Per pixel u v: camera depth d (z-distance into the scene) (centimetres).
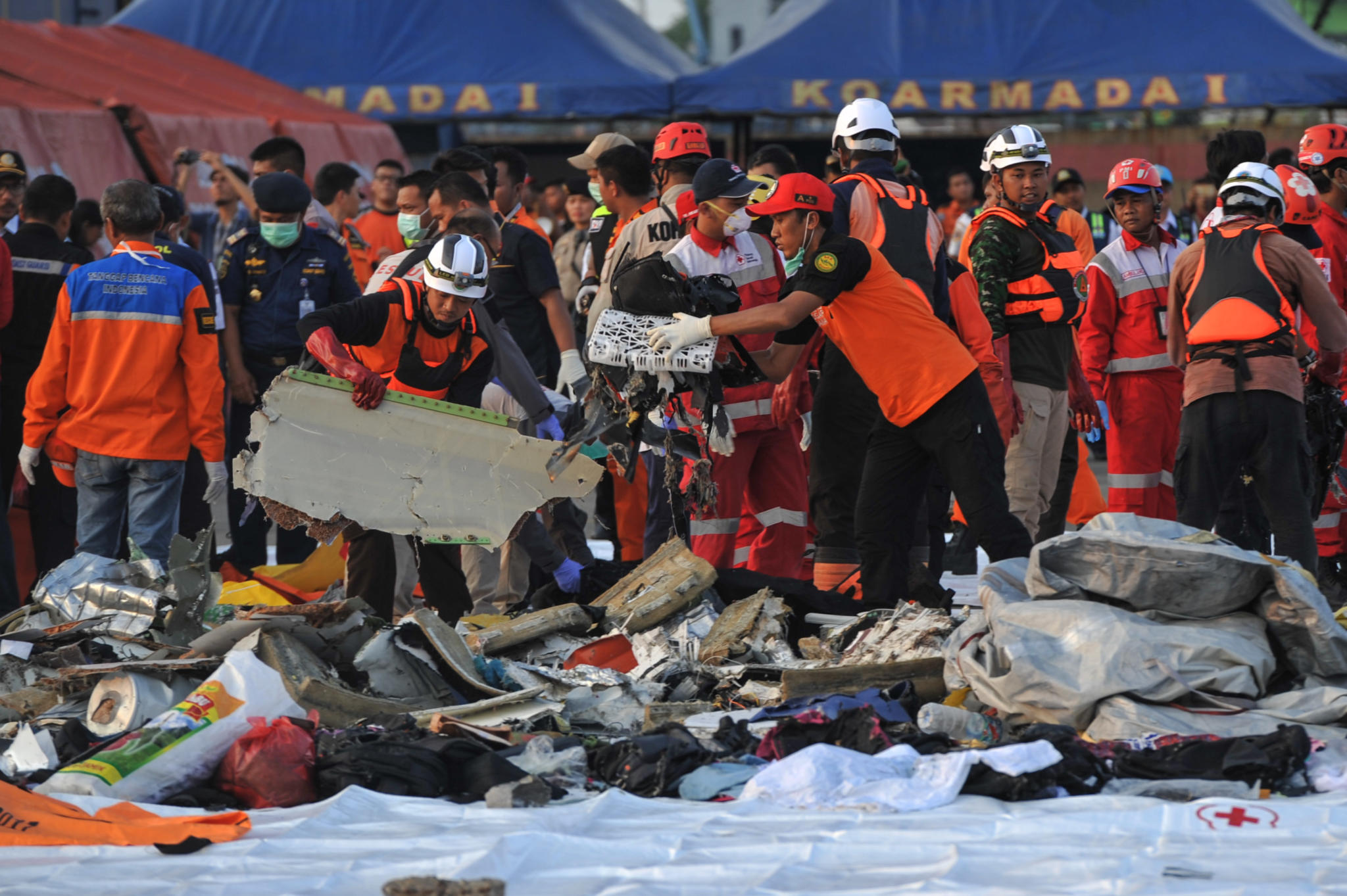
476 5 6988
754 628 2055
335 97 6844
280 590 2477
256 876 1186
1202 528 2316
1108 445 2956
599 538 3588
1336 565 2723
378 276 2508
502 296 3041
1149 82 6631
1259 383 2244
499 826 1313
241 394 3022
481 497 2008
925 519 2714
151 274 2488
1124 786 1410
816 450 2425
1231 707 1545
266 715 1545
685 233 2386
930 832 1257
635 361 2011
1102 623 1598
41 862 1245
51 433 2536
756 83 6675
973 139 7719
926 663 1805
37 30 5944
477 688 1773
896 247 2309
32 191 2903
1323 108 6794
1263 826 1259
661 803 1404
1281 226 2595
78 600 2117
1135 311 2853
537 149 7950
